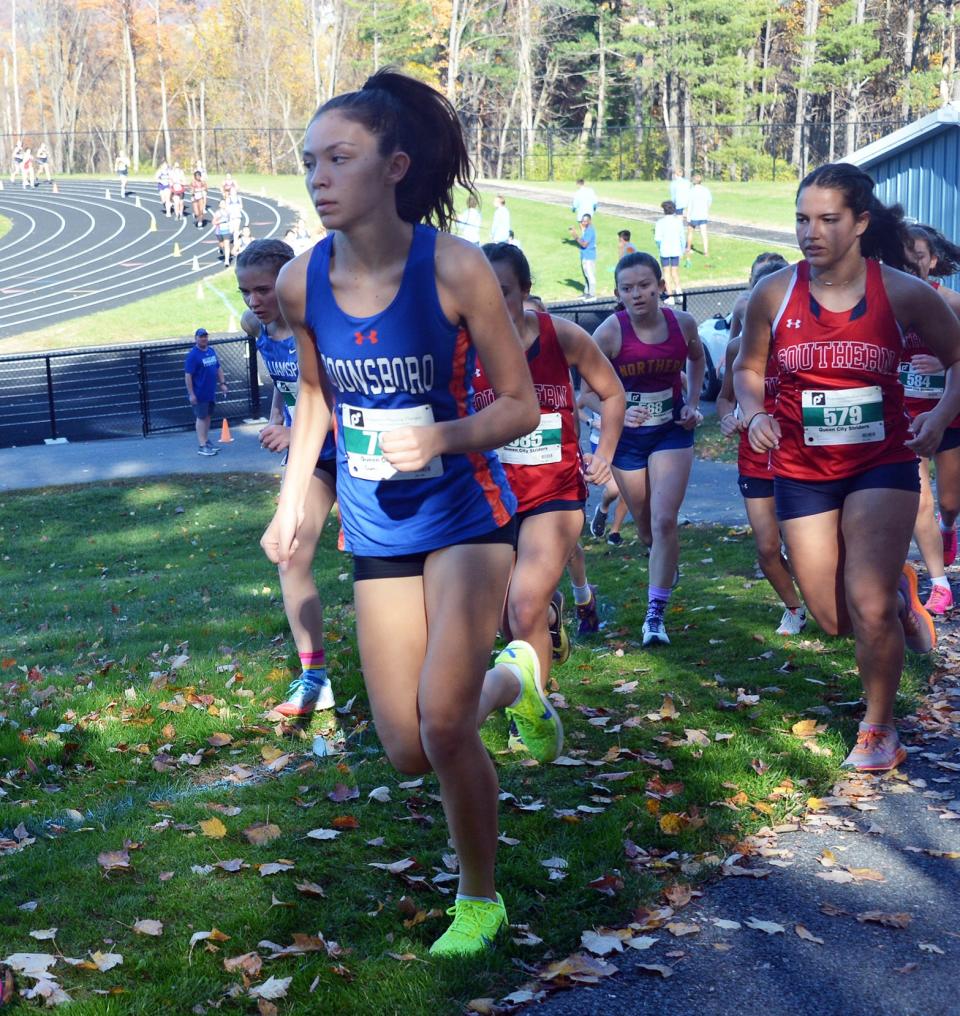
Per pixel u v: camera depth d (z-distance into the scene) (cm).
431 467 288
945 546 659
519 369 286
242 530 1222
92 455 1709
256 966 298
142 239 4562
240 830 384
